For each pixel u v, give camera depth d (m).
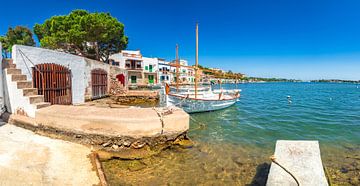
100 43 33.19
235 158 8.05
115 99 21.45
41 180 4.82
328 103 27.61
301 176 3.99
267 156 8.33
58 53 13.05
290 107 23.44
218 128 13.23
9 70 9.27
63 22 29.55
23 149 6.29
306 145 4.86
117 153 7.43
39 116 8.16
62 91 13.45
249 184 6.16
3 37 31.91
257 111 20.41
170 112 8.87
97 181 5.17
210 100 18.59
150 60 54.72
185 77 65.81
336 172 6.95
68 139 7.77
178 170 6.88
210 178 6.45
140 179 6.17
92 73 17.77
